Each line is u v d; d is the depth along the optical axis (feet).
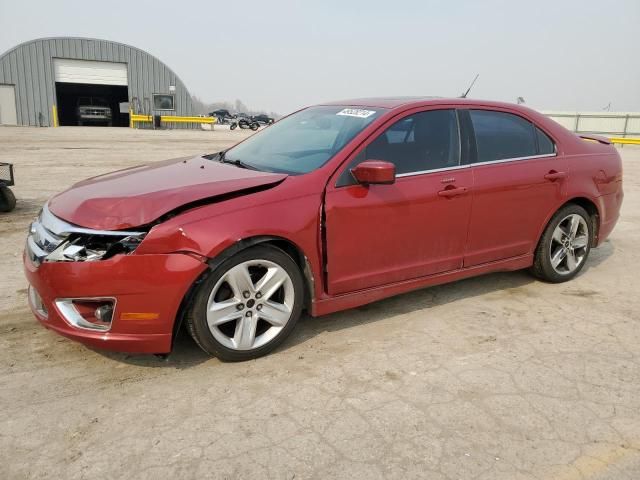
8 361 11.21
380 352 11.93
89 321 10.43
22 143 64.90
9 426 9.11
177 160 14.84
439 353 11.92
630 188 39.14
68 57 120.16
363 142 12.45
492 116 14.83
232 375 10.86
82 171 41.14
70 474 8.04
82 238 10.24
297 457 8.47
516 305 14.79
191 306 10.57
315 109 15.46
